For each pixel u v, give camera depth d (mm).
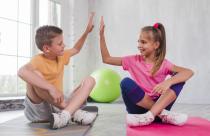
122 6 3953
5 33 2893
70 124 1604
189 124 1590
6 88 2875
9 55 2918
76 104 1570
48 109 1683
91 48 4117
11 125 1581
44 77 1646
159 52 1743
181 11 3602
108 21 4035
